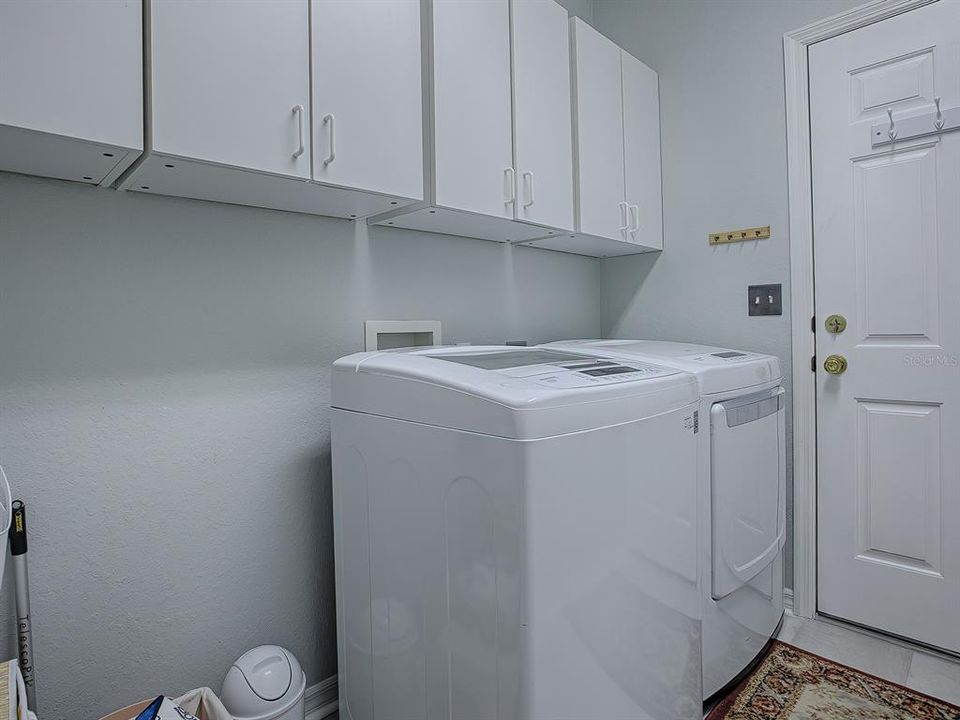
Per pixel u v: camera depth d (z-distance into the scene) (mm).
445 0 1370
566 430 909
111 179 1083
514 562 872
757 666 1627
